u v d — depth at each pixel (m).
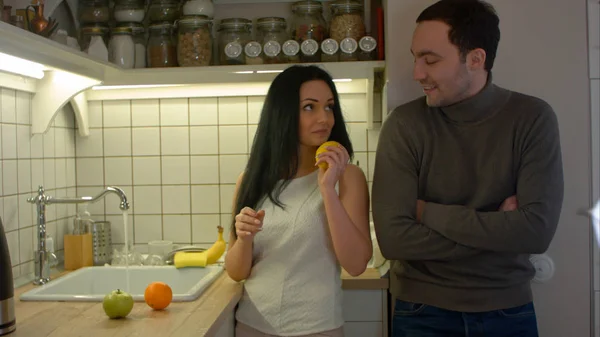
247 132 2.39
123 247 2.43
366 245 1.61
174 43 2.23
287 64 2.06
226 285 1.82
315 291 1.62
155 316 1.50
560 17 1.91
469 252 1.58
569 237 1.94
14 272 1.96
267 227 1.67
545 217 1.55
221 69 2.07
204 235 2.42
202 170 2.41
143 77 2.14
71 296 1.69
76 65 1.87
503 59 1.93
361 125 2.34
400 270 1.74
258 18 2.32
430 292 1.66
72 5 2.22
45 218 2.07
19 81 1.95
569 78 1.92
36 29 1.68
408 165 1.66
